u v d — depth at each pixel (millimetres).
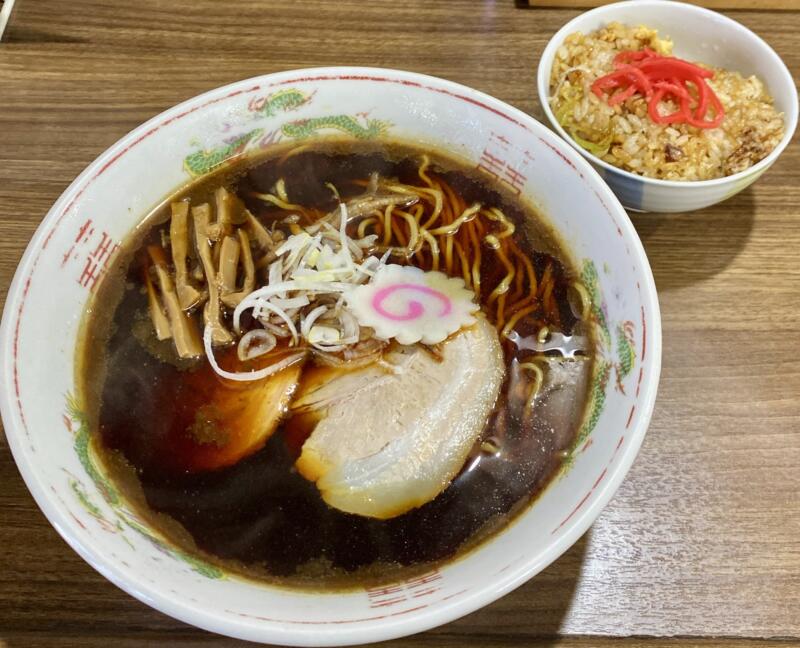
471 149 283
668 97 313
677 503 237
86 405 232
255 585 201
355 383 244
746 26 366
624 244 231
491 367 243
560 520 189
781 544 230
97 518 195
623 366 219
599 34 335
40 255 231
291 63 346
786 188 313
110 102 330
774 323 276
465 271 265
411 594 190
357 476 228
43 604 215
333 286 251
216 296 252
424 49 354
